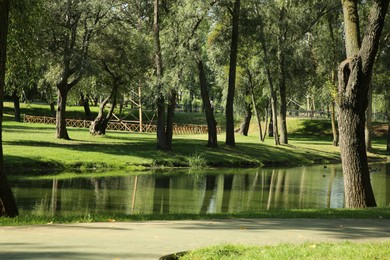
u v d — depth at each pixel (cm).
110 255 830
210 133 4644
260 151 4831
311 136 8025
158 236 1037
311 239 1066
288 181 3369
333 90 1994
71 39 4175
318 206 2348
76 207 2016
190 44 4091
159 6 4434
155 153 4062
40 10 2558
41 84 4653
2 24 1452
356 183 1942
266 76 5509
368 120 5916
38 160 3288
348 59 1928
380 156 5750
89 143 4388
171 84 4056
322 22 5444
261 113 7175
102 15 4359
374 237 1114
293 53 5256
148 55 4694
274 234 1112
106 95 5441
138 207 2100
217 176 3466
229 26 4828
